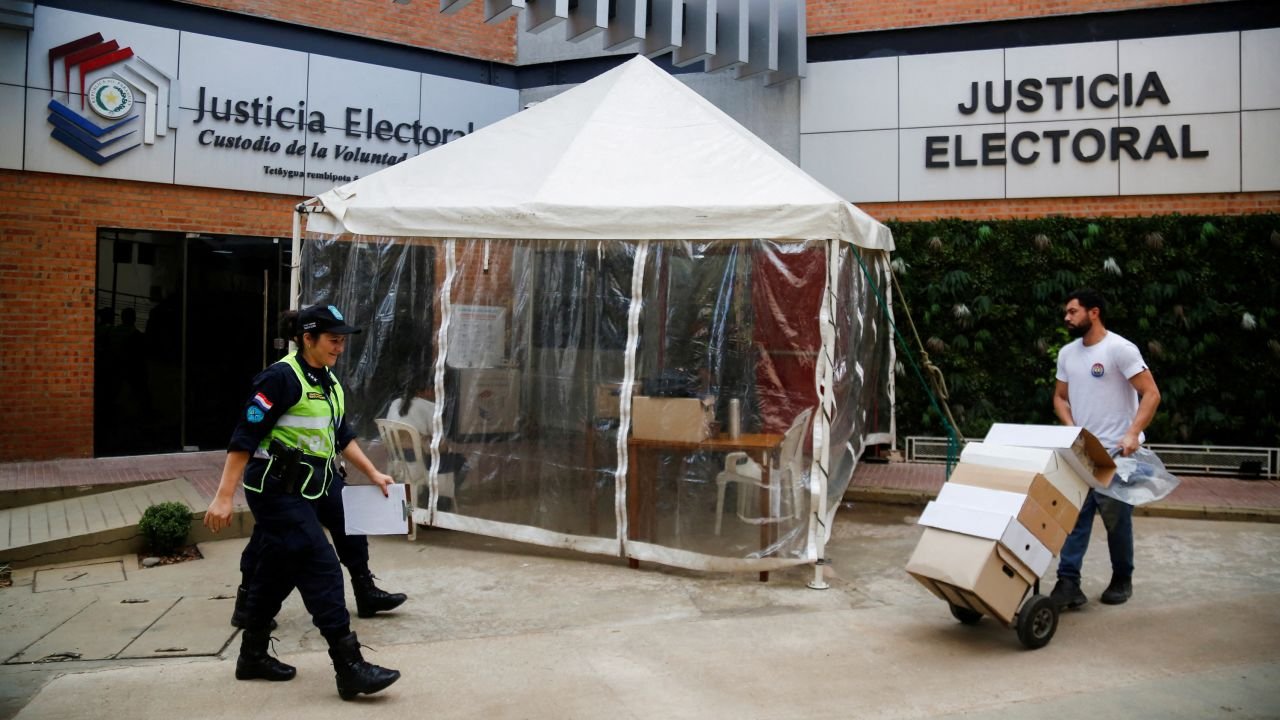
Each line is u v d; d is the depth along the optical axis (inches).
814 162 458.9
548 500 267.3
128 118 404.5
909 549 283.7
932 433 428.8
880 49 450.0
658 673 179.3
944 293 426.3
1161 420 398.0
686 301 254.5
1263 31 399.5
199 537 289.3
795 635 201.5
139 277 413.1
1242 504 323.0
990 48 434.0
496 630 206.7
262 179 436.5
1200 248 395.9
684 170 264.7
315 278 303.3
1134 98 414.6
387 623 211.8
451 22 490.6
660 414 252.2
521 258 274.4
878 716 159.2
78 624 212.7
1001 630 204.7
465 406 280.8
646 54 418.0
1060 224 414.6
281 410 166.9
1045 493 194.5
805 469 240.2
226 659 189.3
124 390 410.6
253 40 435.2
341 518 210.2
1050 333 414.3
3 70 381.4
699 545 247.0
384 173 307.3
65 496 340.8
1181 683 172.7
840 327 282.7
